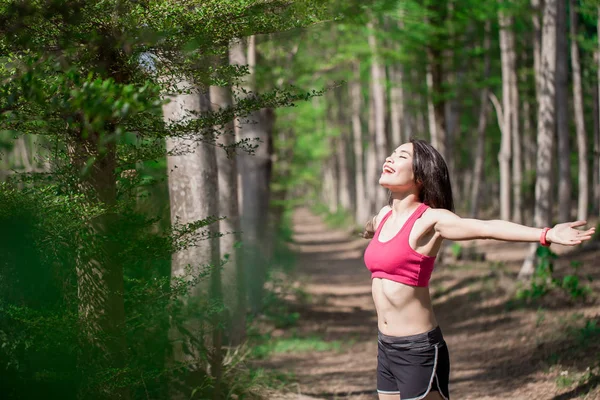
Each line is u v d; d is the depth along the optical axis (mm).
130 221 3615
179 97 4789
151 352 4395
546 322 8461
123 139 3533
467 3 13438
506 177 18453
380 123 21422
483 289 11633
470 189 33094
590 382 5738
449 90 15180
